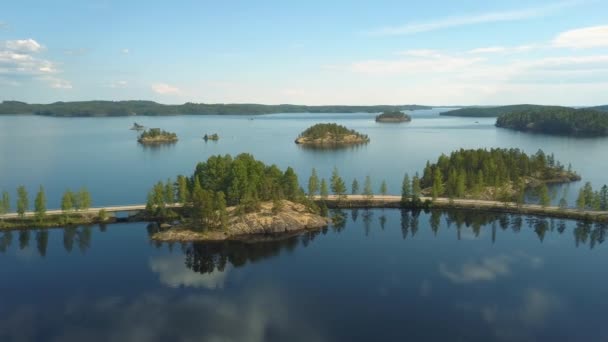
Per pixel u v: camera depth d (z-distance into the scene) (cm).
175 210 18538
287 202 18150
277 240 15600
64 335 9388
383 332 9500
